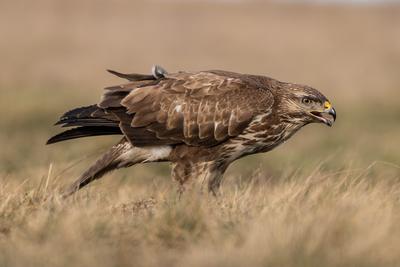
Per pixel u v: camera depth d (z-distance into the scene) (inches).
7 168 783.1
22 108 1232.8
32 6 2191.2
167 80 524.4
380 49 2080.5
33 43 1929.1
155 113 513.0
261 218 418.0
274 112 526.9
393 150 1002.7
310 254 364.2
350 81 1786.4
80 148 882.1
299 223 401.1
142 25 2169.0
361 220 404.2
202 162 522.9
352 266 361.7
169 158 526.9
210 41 2123.5
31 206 460.8
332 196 466.0
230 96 516.1
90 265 357.4
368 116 1374.3
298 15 2308.1
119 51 1978.3
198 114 513.0
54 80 1679.4
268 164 883.4
